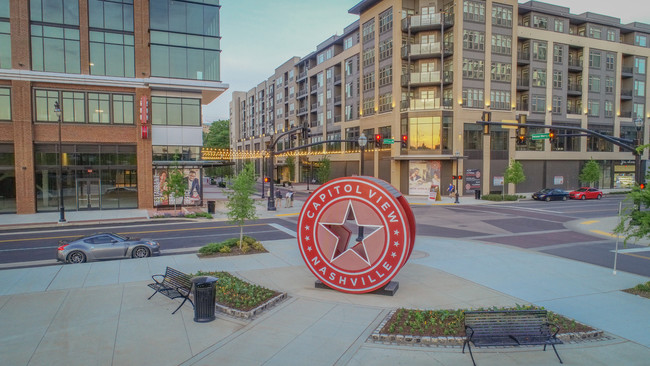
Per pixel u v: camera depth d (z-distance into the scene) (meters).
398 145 48.50
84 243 15.66
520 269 14.10
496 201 41.59
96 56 32.25
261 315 9.61
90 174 32.56
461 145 46.44
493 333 7.71
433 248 17.73
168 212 31.17
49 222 26.00
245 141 113.25
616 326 9.08
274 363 7.27
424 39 48.19
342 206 11.32
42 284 12.10
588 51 55.69
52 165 31.38
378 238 10.94
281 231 23.45
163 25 33.94
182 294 10.20
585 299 10.90
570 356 7.59
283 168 87.81
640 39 60.19
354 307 10.17
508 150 49.75
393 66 48.69
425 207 36.50
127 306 10.23
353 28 59.56
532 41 51.94
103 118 32.62
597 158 57.06
